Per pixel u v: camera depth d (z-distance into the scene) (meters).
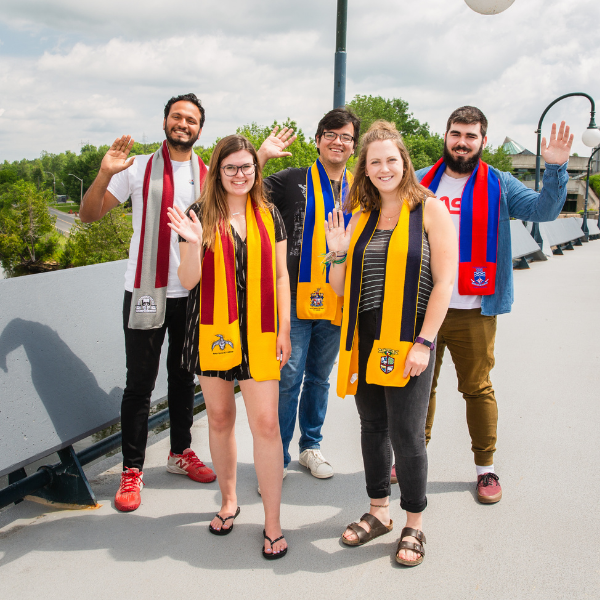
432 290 2.10
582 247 16.55
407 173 2.14
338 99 4.67
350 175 2.94
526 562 2.18
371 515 2.40
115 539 2.39
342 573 2.14
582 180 62.38
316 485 2.88
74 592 2.04
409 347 2.07
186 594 2.03
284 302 2.36
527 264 10.93
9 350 2.63
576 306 7.19
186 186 2.76
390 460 2.37
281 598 2.00
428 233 2.12
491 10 3.41
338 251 2.29
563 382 4.32
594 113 12.56
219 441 2.37
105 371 3.09
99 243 60.66
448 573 2.12
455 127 2.61
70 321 3.02
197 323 2.24
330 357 2.97
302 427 3.11
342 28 4.53
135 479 2.71
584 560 2.18
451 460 3.10
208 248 2.17
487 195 2.63
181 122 2.62
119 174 2.72
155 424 3.52
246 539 2.39
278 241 2.36
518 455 3.11
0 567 2.20
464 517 2.52
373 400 2.26
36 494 2.80
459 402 4.02
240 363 2.21
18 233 68.56
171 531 2.45
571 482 2.80
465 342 2.66
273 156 2.86
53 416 2.67
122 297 3.43
